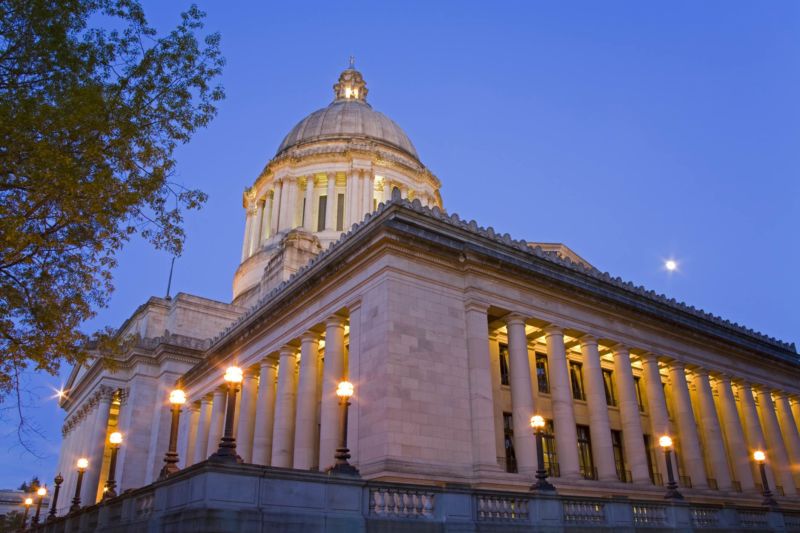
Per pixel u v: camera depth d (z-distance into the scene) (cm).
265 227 7425
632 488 3397
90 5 2125
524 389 3266
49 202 2061
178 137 2266
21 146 1911
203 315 6000
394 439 2773
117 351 2517
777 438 4822
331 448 3141
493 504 2112
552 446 3681
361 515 1812
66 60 2033
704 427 4316
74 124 1964
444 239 3347
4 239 1923
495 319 3575
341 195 7256
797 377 5400
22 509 9194
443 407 2991
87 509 2581
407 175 7488
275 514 1638
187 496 1655
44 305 2194
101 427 5375
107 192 2075
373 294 3147
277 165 7381
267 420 3981
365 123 7844
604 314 3912
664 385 4641
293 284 3888
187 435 4981
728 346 4691
